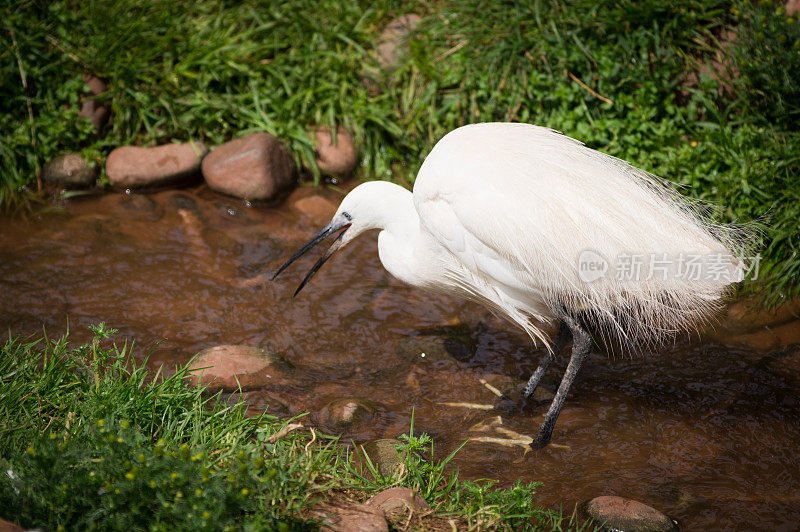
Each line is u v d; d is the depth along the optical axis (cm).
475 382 391
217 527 231
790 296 434
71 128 540
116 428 264
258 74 577
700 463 333
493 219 325
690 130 509
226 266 473
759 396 374
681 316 359
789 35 476
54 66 551
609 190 331
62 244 481
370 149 565
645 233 324
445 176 340
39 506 235
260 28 590
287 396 371
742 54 496
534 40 547
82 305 429
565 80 531
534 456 338
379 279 474
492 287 359
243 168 525
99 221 505
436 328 434
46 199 524
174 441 293
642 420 362
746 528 294
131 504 234
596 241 319
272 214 525
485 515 277
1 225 496
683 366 399
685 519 299
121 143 552
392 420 359
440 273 380
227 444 293
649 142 496
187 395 323
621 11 538
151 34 581
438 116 561
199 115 559
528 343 426
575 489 317
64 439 267
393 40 596
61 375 320
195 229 505
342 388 381
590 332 420
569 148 350
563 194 325
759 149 474
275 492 251
